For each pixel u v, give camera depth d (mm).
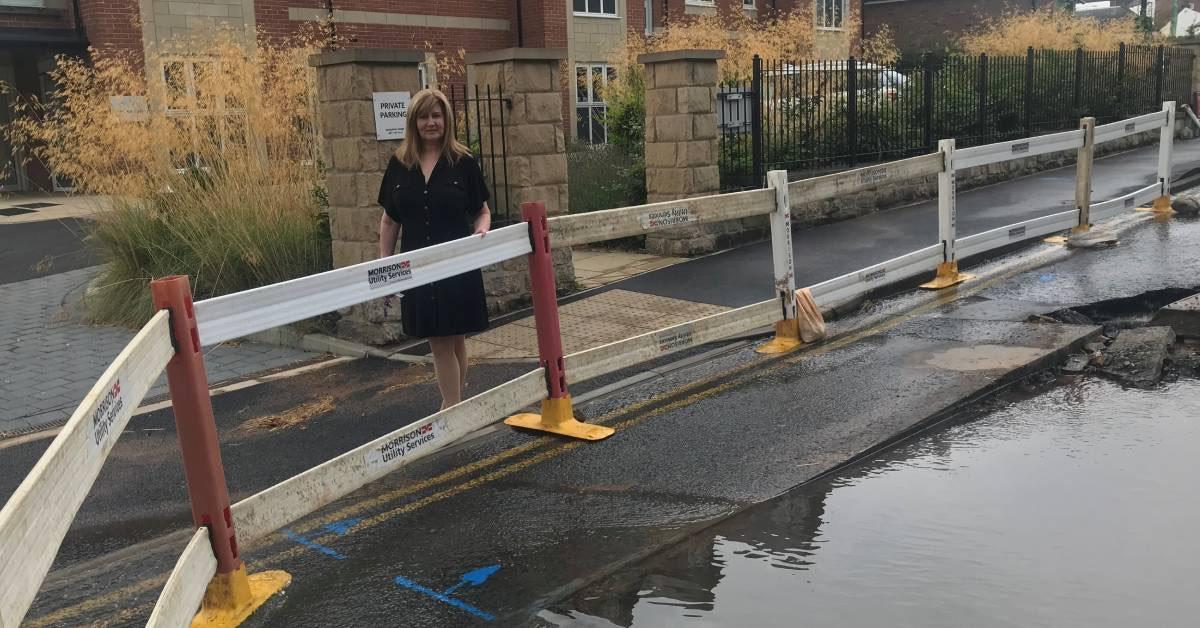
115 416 2537
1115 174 14227
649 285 8945
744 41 15422
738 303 8062
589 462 4824
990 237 8750
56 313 9367
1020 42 19859
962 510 3945
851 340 6793
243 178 8828
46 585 3814
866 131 13109
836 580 3418
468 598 3479
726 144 11359
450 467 4910
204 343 3393
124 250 9094
